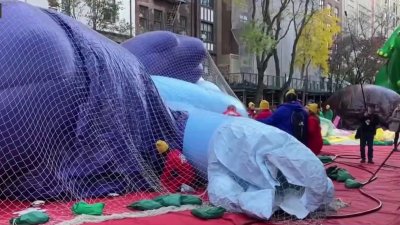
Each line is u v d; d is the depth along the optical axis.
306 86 46.78
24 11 7.84
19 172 7.26
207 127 8.30
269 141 6.75
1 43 7.37
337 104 26.28
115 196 7.68
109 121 7.98
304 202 6.51
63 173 7.52
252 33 34.44
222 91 12.91
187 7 41.00
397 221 6.56
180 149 8.58
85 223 5.93
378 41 46.19
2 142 7.05
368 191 8.69
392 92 23.98
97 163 7.76
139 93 8.60
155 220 6.15
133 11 34.06
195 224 6.05
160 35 11.63
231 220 6.24
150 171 8.25
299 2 39.97
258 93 35.69
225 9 44.56
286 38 49.84
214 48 44.31
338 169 10.10
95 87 7.98
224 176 7.05
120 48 9.18
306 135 9.61
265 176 6.53
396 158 14.02
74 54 8.00
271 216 6.44
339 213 6.90
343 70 46.59
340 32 43.62
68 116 7.61
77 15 27.53
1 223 6.08
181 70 11.70
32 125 7.24
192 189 8.06
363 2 64.56
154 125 8.70
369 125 12.76
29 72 7.36
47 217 6.12
